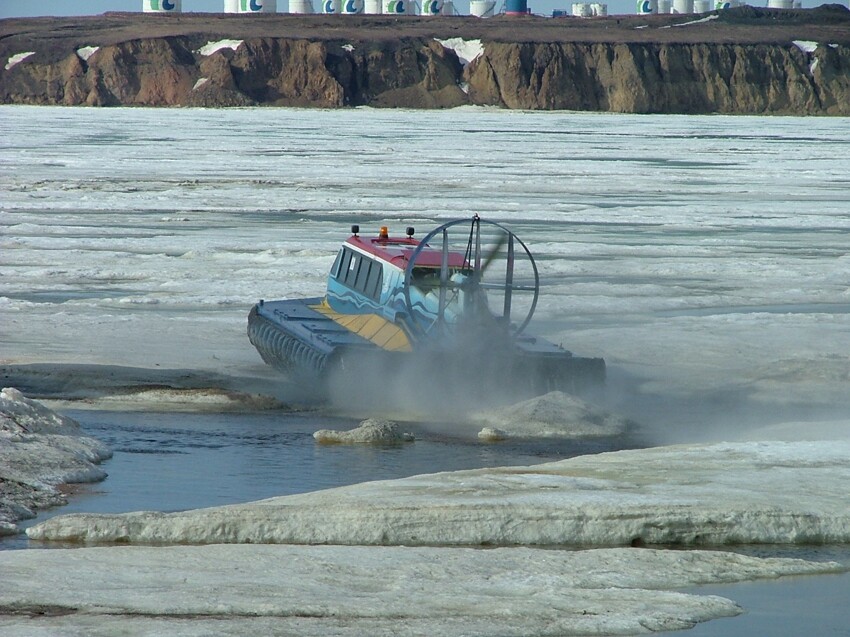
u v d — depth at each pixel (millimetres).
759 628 30312
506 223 146750
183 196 171000
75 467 44562
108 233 129750
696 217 158250
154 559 33625
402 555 34438
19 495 41031
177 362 67000
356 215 151250
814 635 29891
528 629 29062
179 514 37156
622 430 53562
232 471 45750
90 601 30109
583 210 163375
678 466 44094
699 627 30250
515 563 34188
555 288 98000
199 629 28203
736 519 37844
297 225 139875
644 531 37312
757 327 81938
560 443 51531
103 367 63844
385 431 51125
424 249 63000
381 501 38219
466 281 57844
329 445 50344
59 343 71188
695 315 89188
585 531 37094
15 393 49500
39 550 34500
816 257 122562
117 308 85375
